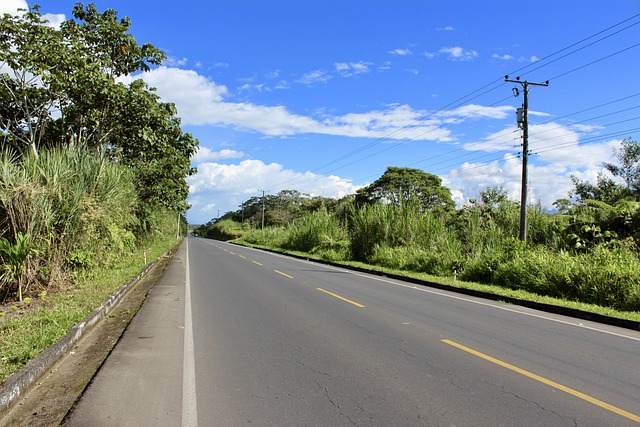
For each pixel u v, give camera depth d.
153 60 16.44
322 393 4.70
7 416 4.09
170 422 3.97
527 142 18.50
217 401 4.46
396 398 4.58
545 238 17.12
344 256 25.20
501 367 5.68
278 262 23.47
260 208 109.62
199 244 52.28
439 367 5.63
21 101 13.49
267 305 9.94
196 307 9.63
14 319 7.13
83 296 9.42
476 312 9.77
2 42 11.78
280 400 4.50
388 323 8.23
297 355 6.07
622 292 10.38
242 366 5.58
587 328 8.43
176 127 17.53
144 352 6.14
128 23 15.95
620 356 6.39
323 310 9.43
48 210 9.95
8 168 9.43
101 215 11.86
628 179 26.02
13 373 4.70
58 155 11.05
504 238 18.03
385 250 21.44
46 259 10.20
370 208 24.62
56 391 4.73
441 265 17.09
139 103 15.12
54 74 12.46
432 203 48.91
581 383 5.14
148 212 24.22
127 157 19.69
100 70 14.30
